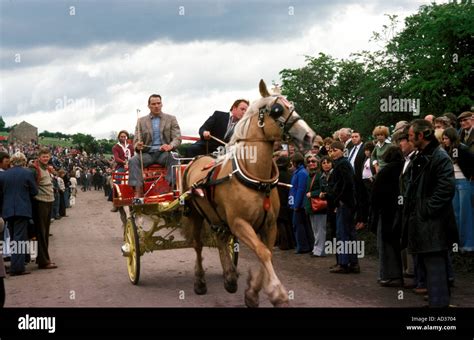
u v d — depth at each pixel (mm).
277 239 11914
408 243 6004
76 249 12492
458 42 20359
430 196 5848
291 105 5934
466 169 8281
